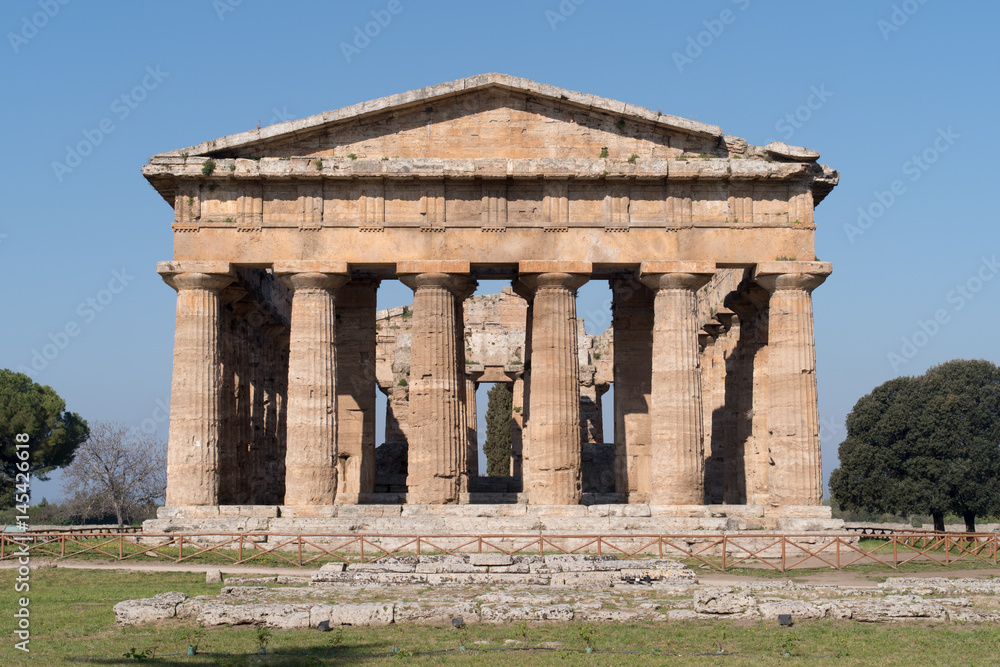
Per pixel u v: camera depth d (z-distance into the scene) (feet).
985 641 82.33
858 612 90.02
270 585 109.81
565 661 75.36
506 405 327.67
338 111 155.74
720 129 157.07
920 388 263.90
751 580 119.44
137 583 115.65
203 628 87.15
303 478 152.25
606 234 157.07
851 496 269.03
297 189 157.48
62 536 139.13
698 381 156.15
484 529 145.18
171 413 153.69
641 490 181.37
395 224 156.46
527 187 158.30
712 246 157.17
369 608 88.28
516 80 157.48
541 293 157.48
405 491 215.51
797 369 155.02
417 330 156.25
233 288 170.60
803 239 157.58
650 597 100.12
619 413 183.93
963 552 141.08
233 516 150.20
